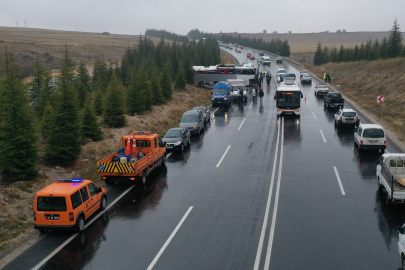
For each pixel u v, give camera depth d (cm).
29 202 1415
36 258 1025
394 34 6719
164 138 2327
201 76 5916
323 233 1150
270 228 1193
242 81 4884
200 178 1780
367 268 938
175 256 1019
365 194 1512
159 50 7281
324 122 3192
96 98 3219
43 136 2331
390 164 1488
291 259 989
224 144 2511
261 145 2442
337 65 7812
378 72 5309
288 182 1681
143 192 1595
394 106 3641
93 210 1306
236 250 1047
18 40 11938
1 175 1591
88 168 1912
